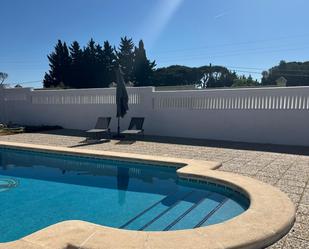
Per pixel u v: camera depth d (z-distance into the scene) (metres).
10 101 17.42
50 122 16.11
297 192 5.43
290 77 60.09
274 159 8.16
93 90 14.40
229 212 5.20
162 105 12.76
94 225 3.99
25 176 7.96
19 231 4.74
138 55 58.53
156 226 4.79
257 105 10.80
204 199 5.92
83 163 9.34
